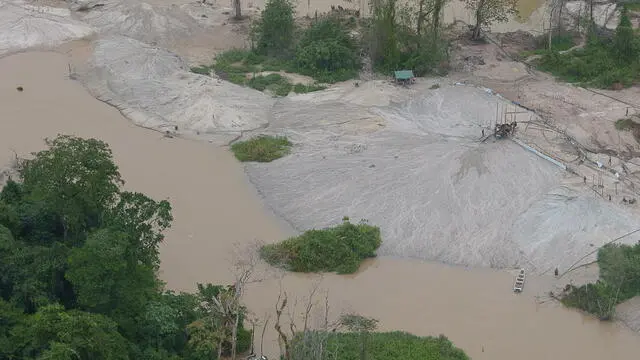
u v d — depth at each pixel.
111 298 46.50
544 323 52.78
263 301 54.41
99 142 50.53
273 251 58.44
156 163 71.44
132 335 46.75
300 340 45.38
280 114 79.25
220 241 60.91
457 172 67.44
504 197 64.75
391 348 48.50
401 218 62.81
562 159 70.00
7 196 55.34
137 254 50.19
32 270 47.53
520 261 58.34
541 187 65.94
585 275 56.53
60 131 76.25
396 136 74.19
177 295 51.75
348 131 75.50
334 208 64.44
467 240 60.44
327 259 57.84
